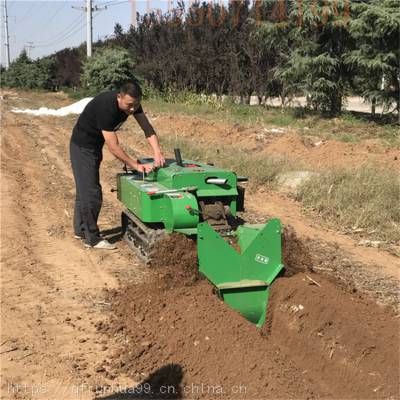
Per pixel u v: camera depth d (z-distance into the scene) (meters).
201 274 3.73
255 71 15.85
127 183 4.51
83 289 3.95
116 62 21.48
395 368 2.76
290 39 13.30
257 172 7.57
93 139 4.70
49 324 3.41
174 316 3.34
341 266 4.43
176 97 18.05
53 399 2.63
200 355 2.94
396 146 8.70
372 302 3.56
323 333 3.09
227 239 3.77
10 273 4.22
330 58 11.80
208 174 4.02
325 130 10.70
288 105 15.60
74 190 7.19
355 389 2.76
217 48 17.20
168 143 10.56
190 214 3.77
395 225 5.39
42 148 10.80
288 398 2.61
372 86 11.88
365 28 10.93
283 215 6.02
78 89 28.73
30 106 22.09
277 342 3.25
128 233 5.00
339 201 6.01
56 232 5.29
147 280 4.05
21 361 2.97
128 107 4.34
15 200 6.46
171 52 19.27
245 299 3.41
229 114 13.81
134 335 3.24
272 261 3.49
